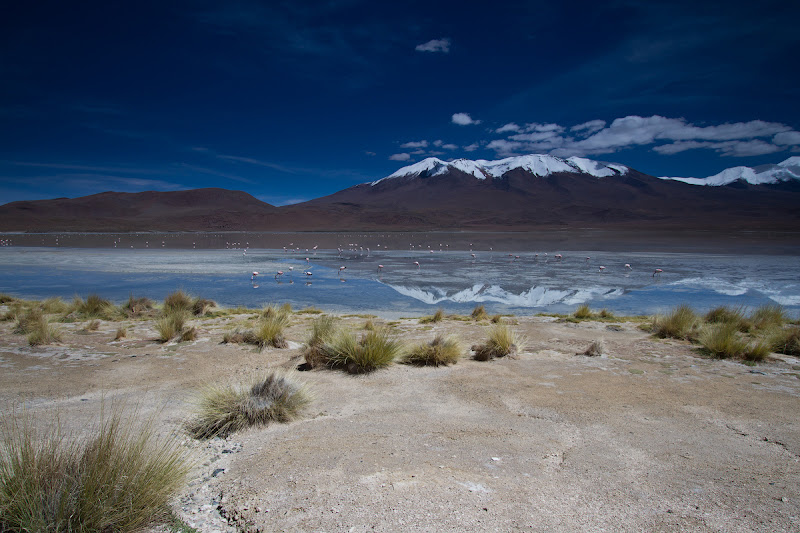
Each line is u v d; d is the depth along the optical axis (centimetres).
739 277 2620
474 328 1156
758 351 788
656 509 315
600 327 1155
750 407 541
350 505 318
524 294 2047
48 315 1349
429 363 778
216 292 2128
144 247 5900
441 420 504
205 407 502
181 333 1025
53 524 277
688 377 682
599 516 306
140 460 323
